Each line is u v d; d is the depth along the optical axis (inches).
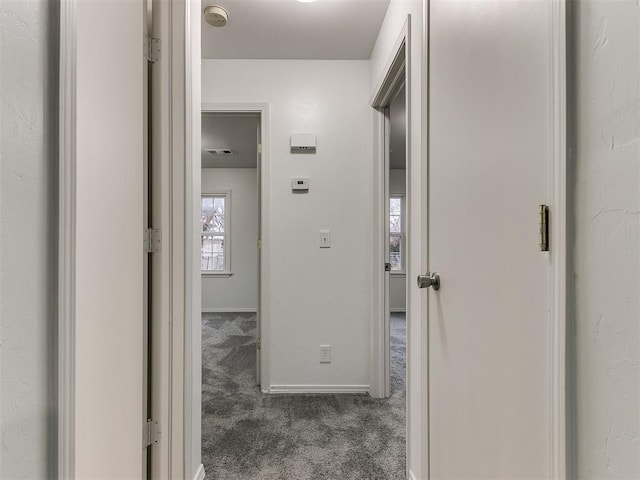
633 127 18.9
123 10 50.5
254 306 232.7
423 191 51.8
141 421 50.4
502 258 31.2
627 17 19.2
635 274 18.7
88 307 51.4
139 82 50.6
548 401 24.7
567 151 23.1
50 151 23.6
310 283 100.0
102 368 51.1
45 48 23.2
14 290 20.9
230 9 78.5
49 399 23.4
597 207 21.1
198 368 61.4
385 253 97.3
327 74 99.8
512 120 29.7
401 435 76.1
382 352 96.1
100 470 50.8
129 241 50.8
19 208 21.2
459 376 40.2
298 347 99.7
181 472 52.9
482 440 34.7
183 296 53.8
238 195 233.1
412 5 61.1
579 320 22.5
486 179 34.3
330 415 85.4
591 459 21.5
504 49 31.0
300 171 100.0
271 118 99.4
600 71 21.0
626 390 19.2
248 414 85.7
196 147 61.2
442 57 46.0
